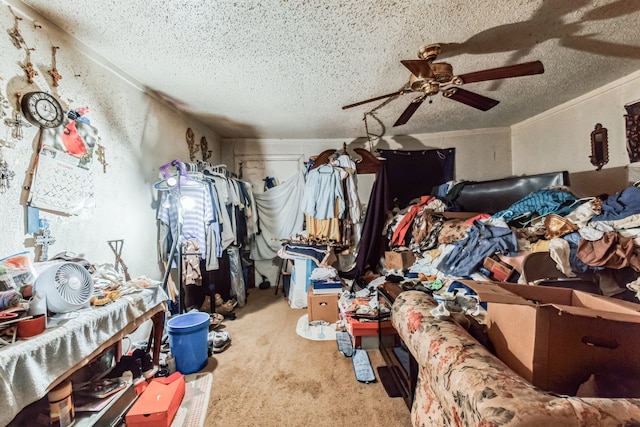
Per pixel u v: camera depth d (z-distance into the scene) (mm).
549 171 3312
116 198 1993
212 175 2934
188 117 3123
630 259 1514
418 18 1561
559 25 1670
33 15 1425
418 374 1352
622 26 1690
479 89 2666
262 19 1534
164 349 2053
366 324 2160
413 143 4137
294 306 3221
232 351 2219
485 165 4027
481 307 1365
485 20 1600
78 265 1266
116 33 1631
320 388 1753
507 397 664
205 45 1770
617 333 848
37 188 1415
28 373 915
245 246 3771
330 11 1481
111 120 1956
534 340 867
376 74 2205
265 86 2385
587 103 2814
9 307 1021
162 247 2504
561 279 1642
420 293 1530
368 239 3387
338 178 3506
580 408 619
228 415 1530
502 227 2119
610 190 2645
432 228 2771
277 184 4199
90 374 1545
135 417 1365
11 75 1326
